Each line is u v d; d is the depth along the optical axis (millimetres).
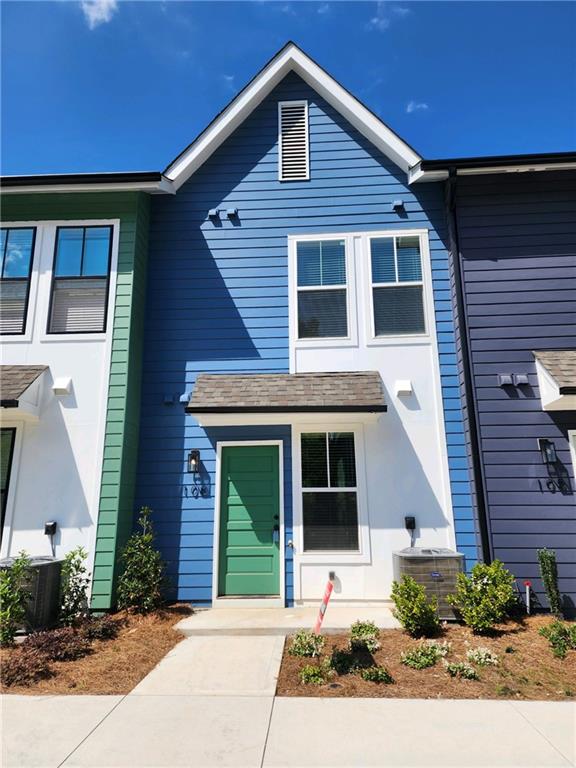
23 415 6301
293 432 6777
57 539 6117
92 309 6914
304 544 6449
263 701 3689
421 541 6379
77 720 3398
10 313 6973
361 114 7602
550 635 4777
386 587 6242
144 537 6145
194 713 3498
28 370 6559
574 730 3232
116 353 6656
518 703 3643
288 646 4875
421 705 3607
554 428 6301
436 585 5578
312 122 7945
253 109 8047
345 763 2842
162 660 4547
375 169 7684
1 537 6133
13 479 6309
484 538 6059
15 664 4289
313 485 6629
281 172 7801
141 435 6957
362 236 7469
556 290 6730
